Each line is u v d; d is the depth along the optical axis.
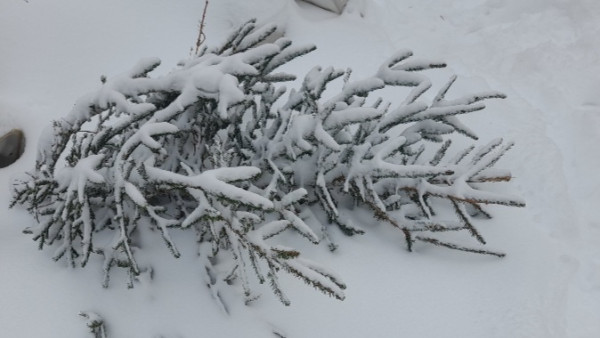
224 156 2.54
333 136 2.72
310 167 2.78
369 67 4.01
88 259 2.40
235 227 2.15
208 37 3.88
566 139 3.74
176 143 2.59
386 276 2.64
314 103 2.51
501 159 3.41
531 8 4.91
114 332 2.20
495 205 3.11
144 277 2.37
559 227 3.04
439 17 4.96
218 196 1.96
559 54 4.37
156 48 3.71
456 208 2.68
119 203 2.18
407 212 2.85
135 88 2.33
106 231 2.52
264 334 2.32
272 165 2.60
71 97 3.29
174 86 2.32
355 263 2.68
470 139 3.53
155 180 2.16
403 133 2.95
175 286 2.39
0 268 2.31
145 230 2.54
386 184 2.82
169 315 2.30
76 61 3.49
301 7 4.41
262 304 2.42
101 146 2.40
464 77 4.20
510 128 3.68
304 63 3.94
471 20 4.91
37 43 3.49
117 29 3.73
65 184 2.18
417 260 2.75
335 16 4.46
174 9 3.97
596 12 4.70
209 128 2.69
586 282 2.79
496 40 4.62
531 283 2.69
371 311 2.48
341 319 2.43
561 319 2.56
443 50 4.53
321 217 2.89
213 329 2.30
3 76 3.27
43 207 2.46
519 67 4.35
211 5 4.05
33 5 3.66
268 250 2.13
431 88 4.04
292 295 2.47
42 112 3.13
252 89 2.83
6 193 2.67
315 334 2.37
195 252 2.52
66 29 3.61
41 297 2.24
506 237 2.92
